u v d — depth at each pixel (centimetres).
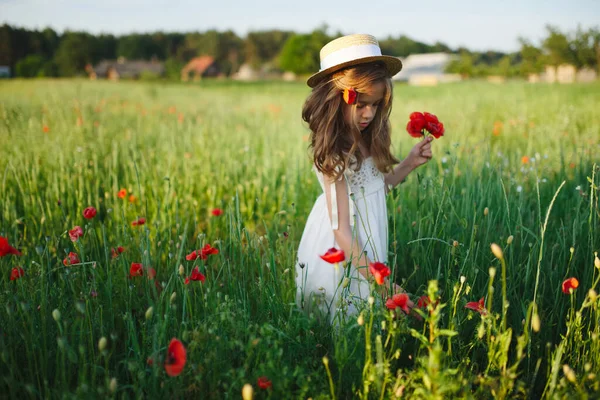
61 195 330
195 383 152
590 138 459
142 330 164
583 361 163
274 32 11044
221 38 11156
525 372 175
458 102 1130
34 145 420
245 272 206
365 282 190
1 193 329
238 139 552
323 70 188
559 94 1181
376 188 202
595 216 216
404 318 153
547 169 328
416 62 6272
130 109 1026
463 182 306
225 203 375
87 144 466
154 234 289
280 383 138
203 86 3419
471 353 184
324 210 209
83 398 133
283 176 378
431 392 126
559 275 214
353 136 190
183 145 501
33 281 192
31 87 1975
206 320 169
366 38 190
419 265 229
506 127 646
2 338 153
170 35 11225
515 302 200
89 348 164
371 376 138
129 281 202
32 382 152
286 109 1220
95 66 7406
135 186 358
